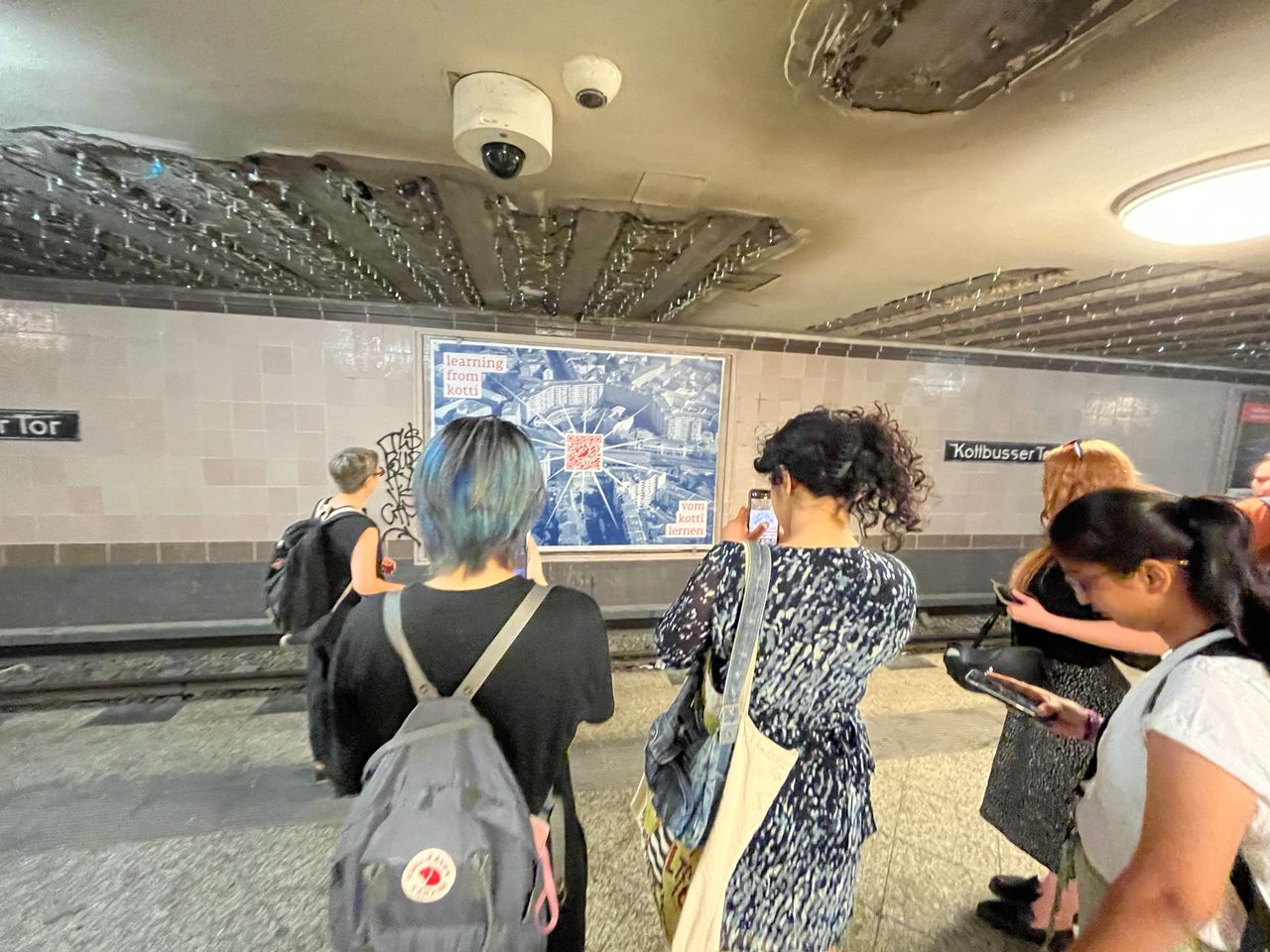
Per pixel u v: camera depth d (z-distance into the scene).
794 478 1.16
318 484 4.08
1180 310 3.15
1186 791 0.73
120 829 2.24
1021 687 1.47
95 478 3.73
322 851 2.15
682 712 1.30
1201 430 5.66
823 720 1.18
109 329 3.65
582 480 4.48
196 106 1.38
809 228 2.08
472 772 0.84
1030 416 5.31
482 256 2.59
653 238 2.25
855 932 1.87
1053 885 1.76
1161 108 1.23
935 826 2.38
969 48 1.05
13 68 1.23
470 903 0.82
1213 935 0.81
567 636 0.96
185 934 1.79
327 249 2.56
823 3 0.96
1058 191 1.68
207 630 3.86
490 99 1.23
